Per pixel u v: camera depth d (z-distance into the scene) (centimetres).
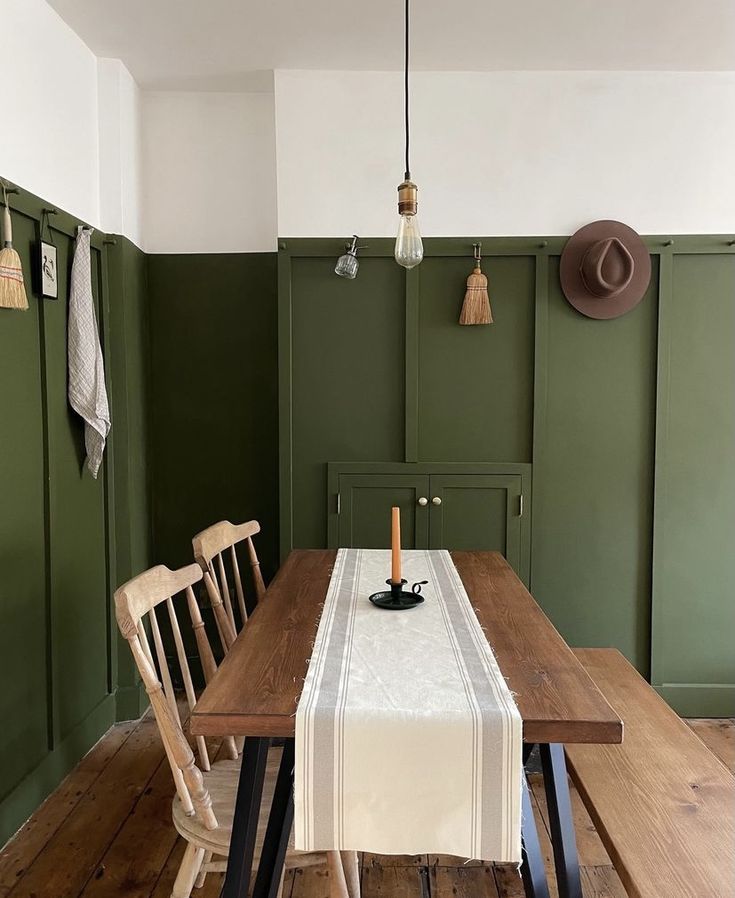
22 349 218
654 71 280
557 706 120
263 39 258
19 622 216
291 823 145
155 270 313
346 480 290
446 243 282
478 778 117
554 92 281
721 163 281
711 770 162
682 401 285
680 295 283
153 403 318
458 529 290
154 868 198
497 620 165
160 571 157
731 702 290
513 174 282
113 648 287
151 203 312
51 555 233
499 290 285
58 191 242
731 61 272
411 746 117
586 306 281
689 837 136
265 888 142
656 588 288
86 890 189
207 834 143
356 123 282
